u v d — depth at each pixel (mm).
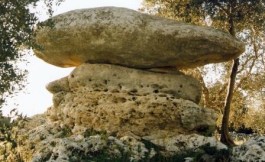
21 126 18812
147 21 18250
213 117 18422
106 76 18734
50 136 18047
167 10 23047
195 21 22719
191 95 19000
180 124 18156
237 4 21281
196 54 18328
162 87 18625
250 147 15320
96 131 18031
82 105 18641
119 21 18047
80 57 19266
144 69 19062
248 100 26422
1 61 11992
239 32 24188
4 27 12273
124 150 16406
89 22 18234
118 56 18594
